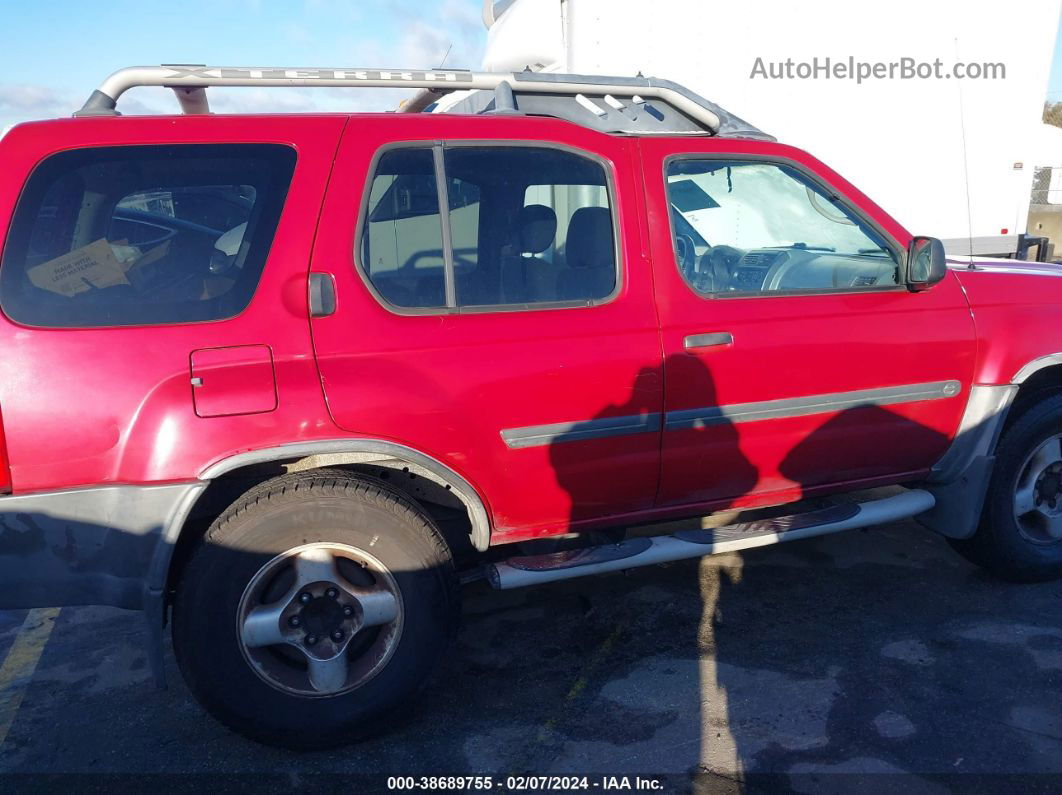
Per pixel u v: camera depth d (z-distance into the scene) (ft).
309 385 8.60
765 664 10.59
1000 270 12.12
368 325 8.86
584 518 10.31
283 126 8.98
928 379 11.21
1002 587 12.48
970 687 9.95
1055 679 10.06
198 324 8.40
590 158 9.96
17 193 8.12
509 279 9.61
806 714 9.54
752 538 10.91
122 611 13.08
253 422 8.45
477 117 9.62
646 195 10.11
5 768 9.21
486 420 9.29
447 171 9.42
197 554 8.61
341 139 9.04
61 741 9.68
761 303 10.43
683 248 10.69
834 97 22.65
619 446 9.96
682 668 10.58
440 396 9.04
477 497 9.54
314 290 8.69
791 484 11.18
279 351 8.53
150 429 8.20
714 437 10.38
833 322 10.65
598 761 8.91
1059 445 12.18
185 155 8.67
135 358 8.20
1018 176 25.08
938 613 11.73
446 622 9.36
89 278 8.31
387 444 8.88
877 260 11.32
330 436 8.68
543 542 11.07
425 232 9.28
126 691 10.74
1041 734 9.06
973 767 8.59
